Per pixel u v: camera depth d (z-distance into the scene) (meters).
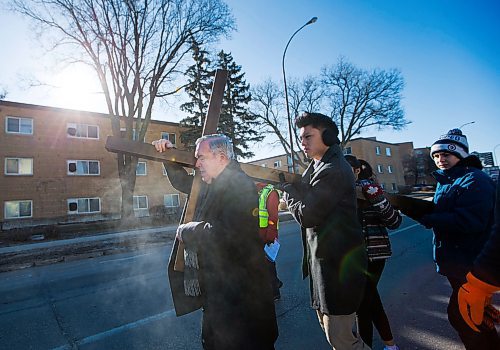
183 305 1.71
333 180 1.74
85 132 24.17
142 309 4.09
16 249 11.67
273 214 2.59
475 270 1.28
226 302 1.52
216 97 1.92
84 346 3.14
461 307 1.34
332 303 1.75
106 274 6.48
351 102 32.84
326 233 1.79
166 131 28.48
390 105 32.25
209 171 1.67
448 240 2.02
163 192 27.77
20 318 4.00
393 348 2.51
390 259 6.26
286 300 4.11
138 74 19.58
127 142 2.08
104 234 15.87
